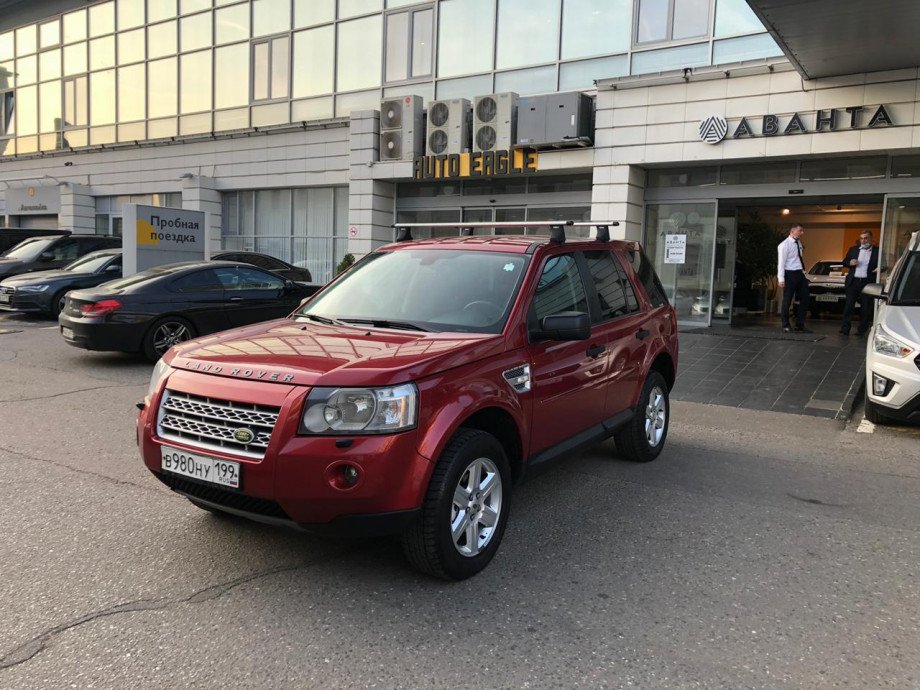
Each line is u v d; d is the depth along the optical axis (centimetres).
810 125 1164
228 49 2092
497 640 314
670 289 1417
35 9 2630
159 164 2241
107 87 2422
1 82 2820
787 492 528
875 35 955
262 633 316
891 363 690
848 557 412
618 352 520
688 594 362
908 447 662
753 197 1320
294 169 1933
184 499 478
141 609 335
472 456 364
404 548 356
